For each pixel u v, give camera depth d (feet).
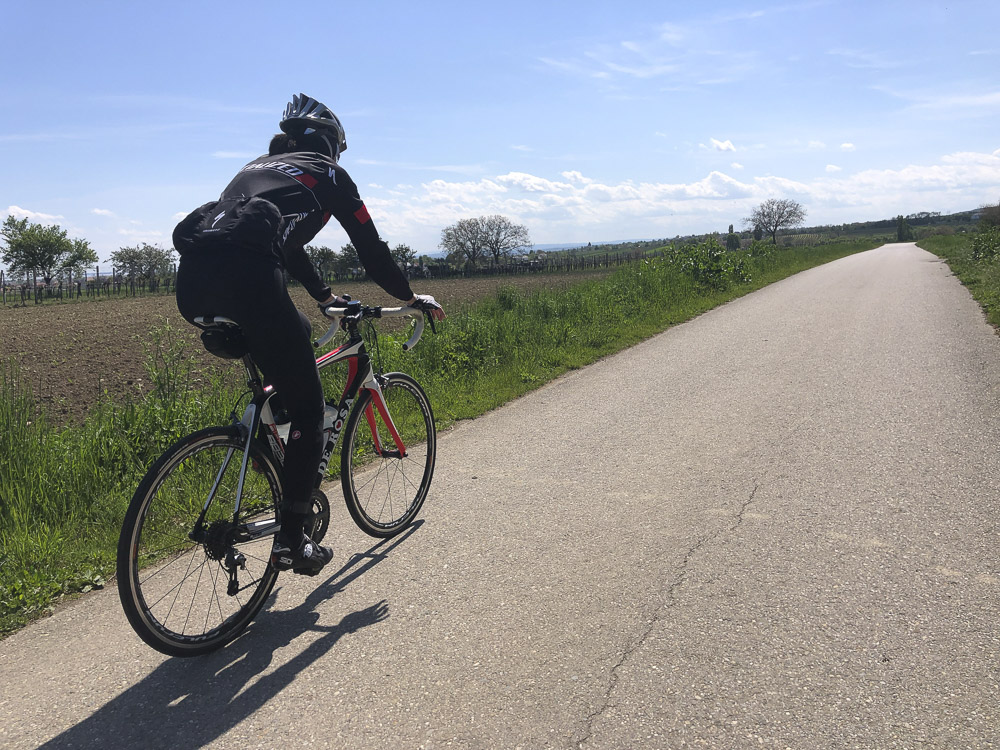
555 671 7.94
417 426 13.35
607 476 14.65
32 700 7.88
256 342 8.59
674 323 39.37
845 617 8.77
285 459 9.36
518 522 12.42
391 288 10.58
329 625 9.25
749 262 72.59
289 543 9.29
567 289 52.29
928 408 18.31
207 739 7.09
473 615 9.30
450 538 11.88
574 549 11.18
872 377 22.38
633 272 57.72
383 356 24.67
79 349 47.16
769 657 8.00
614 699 7.38
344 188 9.52
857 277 69.36
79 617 9.85
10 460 14.56
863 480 13.52
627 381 24.44
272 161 9.32
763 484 13.62
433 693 7.66
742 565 10.31
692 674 7.75
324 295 11.12
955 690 7.28
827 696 7.28
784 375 23.63
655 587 9.78
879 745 6.55
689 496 13.23
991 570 9.80
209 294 8.20
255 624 9.39
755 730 6.82
